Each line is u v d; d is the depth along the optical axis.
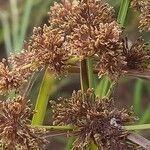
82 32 0.15
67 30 0.16
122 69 0.16
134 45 0.16
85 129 0.15
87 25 0.16
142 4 0.16
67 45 0.15
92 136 0.15
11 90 0.16
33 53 0.16
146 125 0.15
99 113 0.15
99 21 0.16
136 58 0.16
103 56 0.15
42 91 0.16
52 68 0.16
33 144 0.15
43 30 0.16
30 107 0.15
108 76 0.15
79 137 0.15
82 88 0.16
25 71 0.16
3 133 0.15
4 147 0.15
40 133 0.15
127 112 0.16
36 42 0.16
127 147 0.15
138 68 0.16
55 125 0.16
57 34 0.16
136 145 0.15
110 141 0.15
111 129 0.15
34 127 0.15
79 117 0.15
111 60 0.15
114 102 0.16
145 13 0.16
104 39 0.15
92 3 0.16
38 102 0.16
